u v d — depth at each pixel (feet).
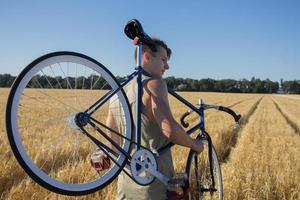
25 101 51.44
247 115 89.10
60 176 17.71
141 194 9.86
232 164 26.68
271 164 27.40
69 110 8.38
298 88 503.61
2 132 34.73
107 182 8.70
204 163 13.33
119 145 9.59
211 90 391.86
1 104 81.92
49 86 7.85
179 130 9.24
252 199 19.25
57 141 12.25
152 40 9.86
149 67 9.95
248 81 447.42
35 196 17.83
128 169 9.46
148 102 9.45
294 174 23.86
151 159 9.39
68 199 17.16
